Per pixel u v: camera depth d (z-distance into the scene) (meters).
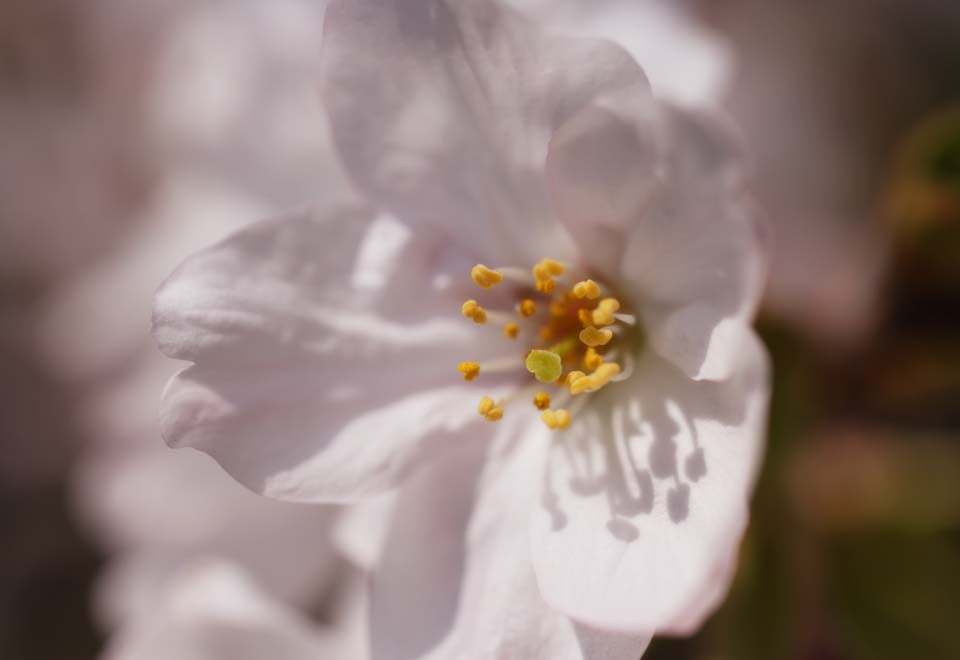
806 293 0.14
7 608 0.16
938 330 0.14
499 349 0.12
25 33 0.17
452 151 0.11
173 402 0.11
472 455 0.11
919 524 0.14
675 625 0.10
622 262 0.11
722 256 0.11
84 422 0.16
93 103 0.16
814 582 0.14
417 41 0.11
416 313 0.11
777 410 0.14
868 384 0.14
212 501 0.14
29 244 0.16
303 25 0.14
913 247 0.14
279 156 0.14
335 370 0.11
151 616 0.14
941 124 0.13
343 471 0.11
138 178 0.16
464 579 0.11
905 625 0.14
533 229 0.11
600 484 0.11
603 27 0.13
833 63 0.15
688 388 0.11
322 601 0.14
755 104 0.15
